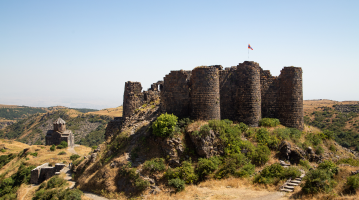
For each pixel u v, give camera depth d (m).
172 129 30.09
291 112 36.28
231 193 23.30
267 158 29.11
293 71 36.22
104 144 42.50
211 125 31.05
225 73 36.47
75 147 100.75
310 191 20.00
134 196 26.19
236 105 35.81
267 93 37.66
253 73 34.88
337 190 19.64
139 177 27.14
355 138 78.06
